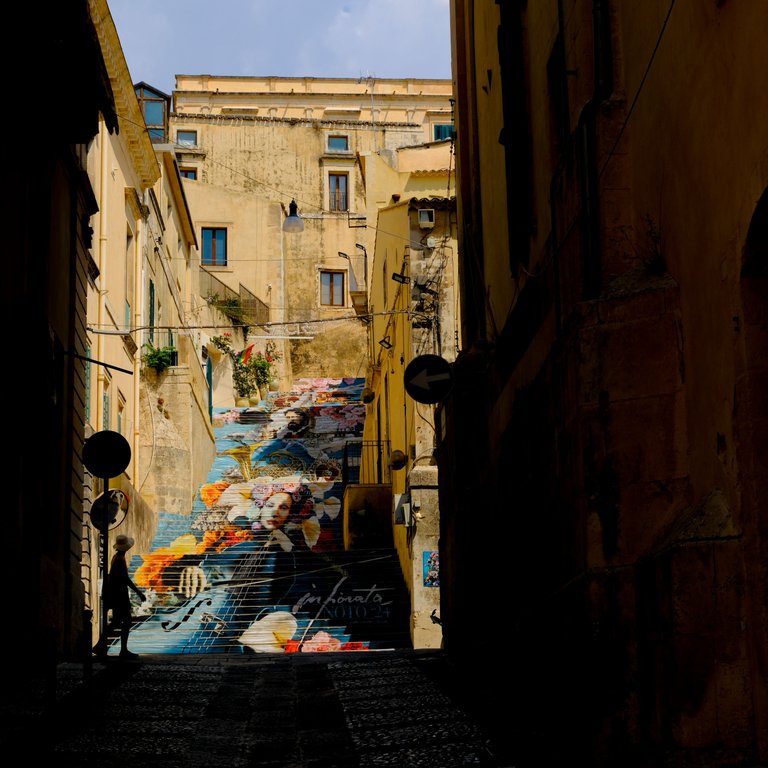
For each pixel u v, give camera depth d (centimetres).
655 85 875
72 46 1316
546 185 1215
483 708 1095
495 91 1597
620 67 979
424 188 3303
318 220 5672
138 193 3031
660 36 858
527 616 1154
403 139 5862
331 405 4431
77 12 1296
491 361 1584
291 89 6131
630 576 840
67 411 1652
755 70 662
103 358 2491
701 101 765
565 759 842
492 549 1517
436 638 2220
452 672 1419
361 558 2719
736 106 696
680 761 730
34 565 1400
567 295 1042
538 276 1215
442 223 2466
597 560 853
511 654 1241
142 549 2766
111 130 1638
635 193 945
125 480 2552
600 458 864
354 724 1025
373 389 3719
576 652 886
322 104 6053
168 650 2252
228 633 2327
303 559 2717
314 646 2267
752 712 720
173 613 2427
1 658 1233
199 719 1055
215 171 5722
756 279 705
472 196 1848
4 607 1252
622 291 880
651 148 894
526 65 1350
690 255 811
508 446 1395
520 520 1285
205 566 2675
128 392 2892
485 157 1736
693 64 780
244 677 1397
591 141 966
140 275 3036
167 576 2611
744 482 717
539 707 1054
